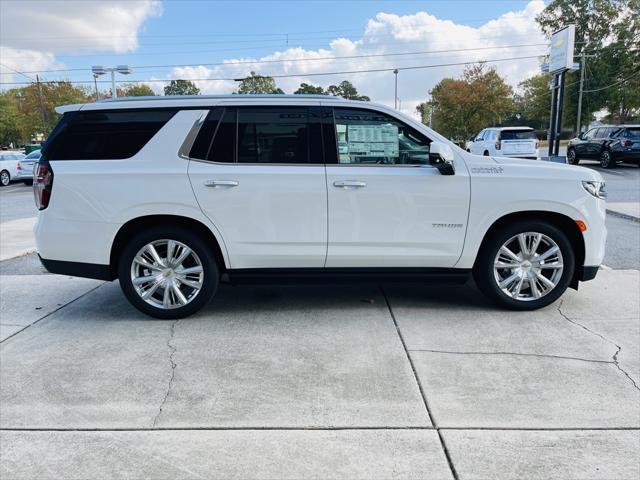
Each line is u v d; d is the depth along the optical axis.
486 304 4.89
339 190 4.36
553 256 4.57
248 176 4.34
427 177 4.39
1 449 2.75
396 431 2.85
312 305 4.92
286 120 4.43
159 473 2.54
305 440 2.78
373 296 5.18
